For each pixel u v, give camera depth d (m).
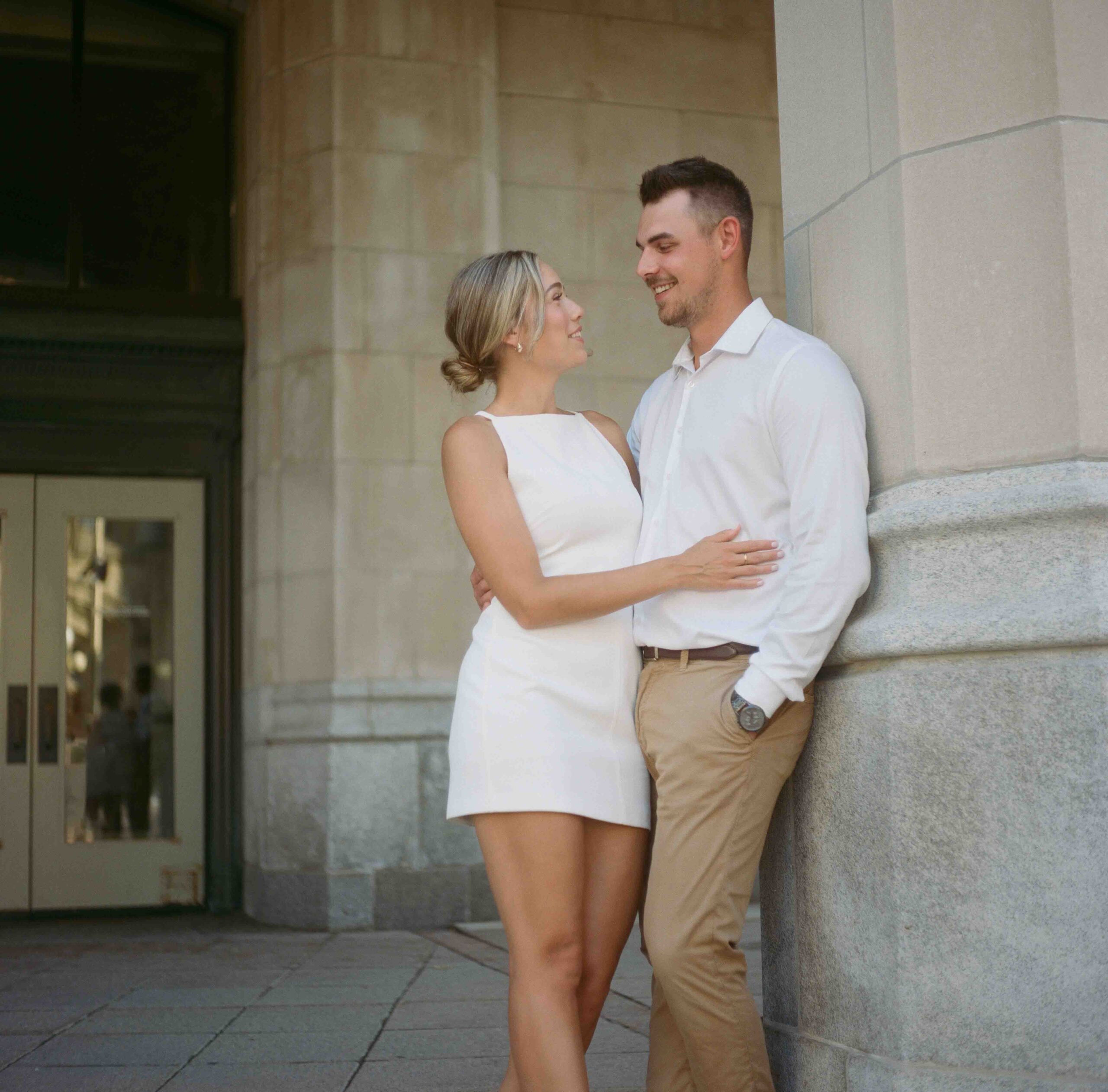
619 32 7.41
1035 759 2.11
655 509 2.54
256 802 6.99
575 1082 2.32
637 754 2.50
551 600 2.38
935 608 2.22
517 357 2.61
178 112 7.65
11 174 7.34
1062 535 2.15
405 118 6.96
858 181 2.50
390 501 6.73
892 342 2.37
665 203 2.50
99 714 7.20
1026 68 2.25
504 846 2.42
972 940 2.13
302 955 5.60
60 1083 3.26
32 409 7.16
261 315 7.10
